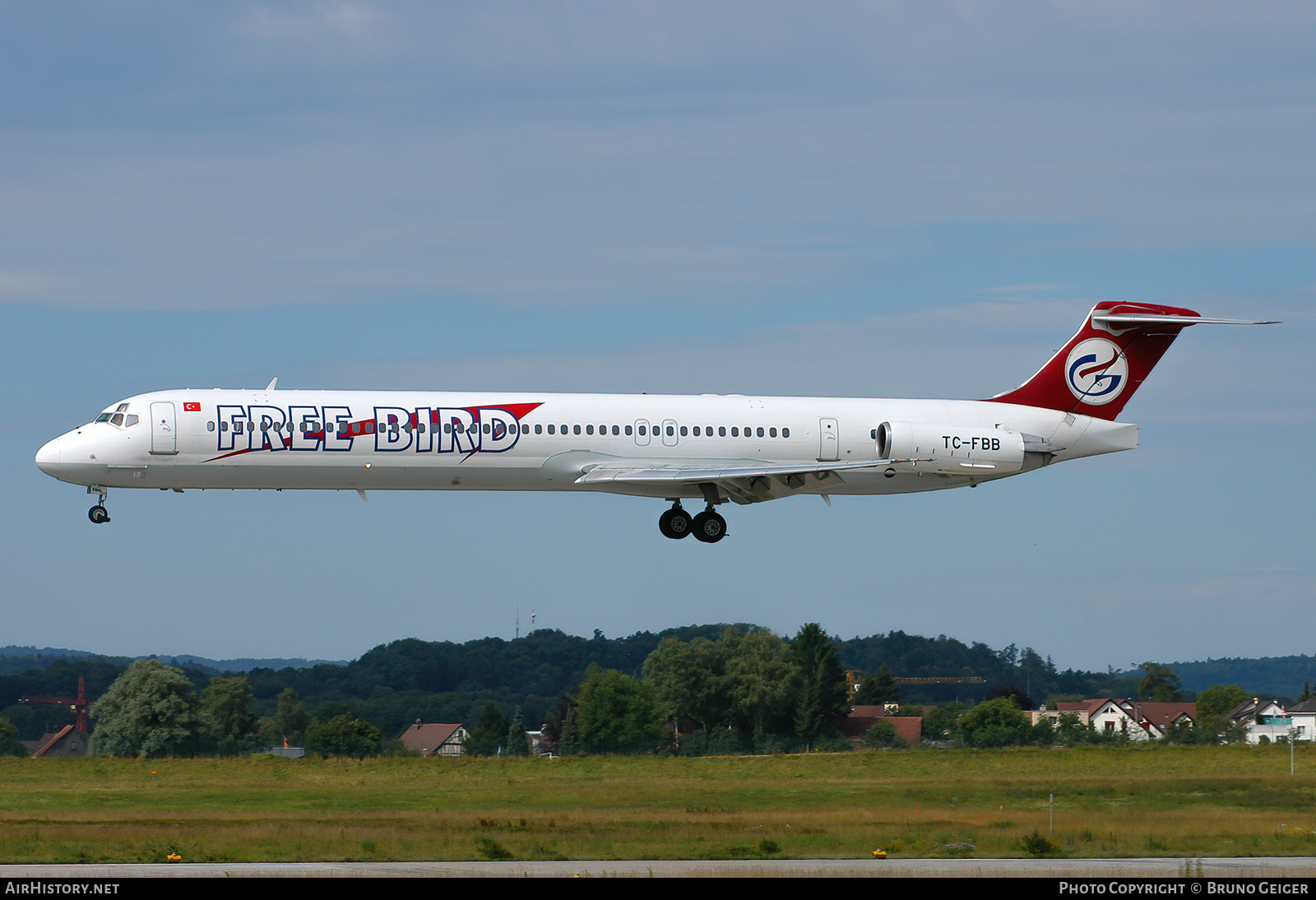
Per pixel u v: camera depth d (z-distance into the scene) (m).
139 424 135.88
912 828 108.75
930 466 156.38
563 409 146.50
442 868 85.50
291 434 137.88
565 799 130.12
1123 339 168.62
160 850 91.81
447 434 141.50
